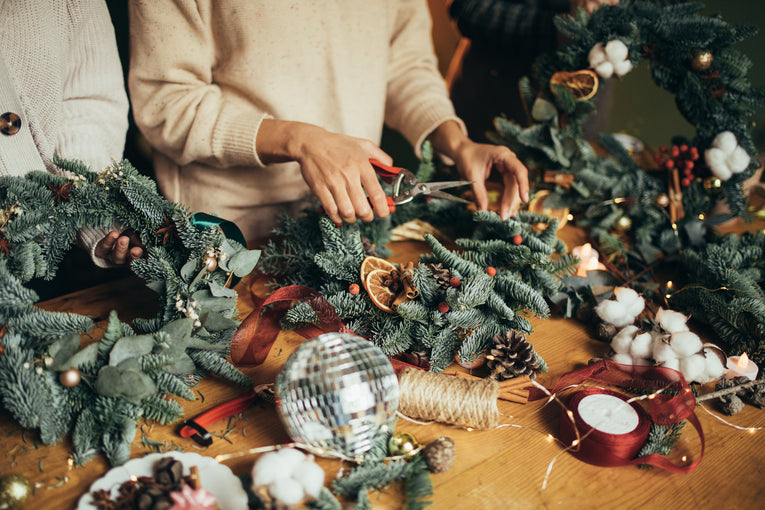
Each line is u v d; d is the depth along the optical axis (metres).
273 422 0.65
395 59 1.28
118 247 0.77
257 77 1.04
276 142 0.93
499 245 0.81
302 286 0.74
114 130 1.02
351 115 1.16
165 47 0.98
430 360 0.70
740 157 1.00
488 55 1.79
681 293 0.86
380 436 0.59
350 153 0.85
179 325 0.64
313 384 0.54
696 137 1.07
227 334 0.72
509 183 1.02
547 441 0.64
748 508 0.57
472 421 0.63
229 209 1.18
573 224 1.17
